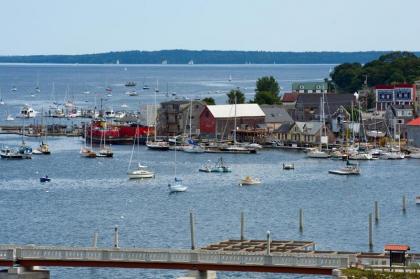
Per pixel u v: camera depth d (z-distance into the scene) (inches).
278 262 6884.8
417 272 6599.4
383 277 6540.4
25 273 7091.5
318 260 6820.9
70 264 7106.3
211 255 6963.6
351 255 7057.1
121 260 7066.9
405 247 7111.2
